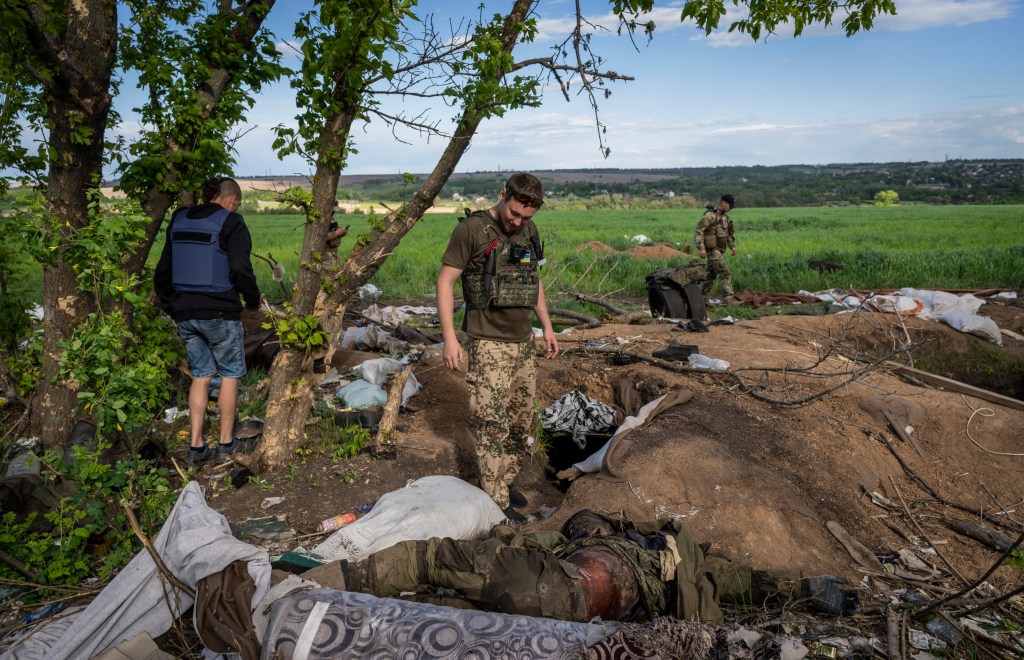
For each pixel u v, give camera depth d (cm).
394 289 1234
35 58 370
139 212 382
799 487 377
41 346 423
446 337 334
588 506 353
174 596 257
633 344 648
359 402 486
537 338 694
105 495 311
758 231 3631
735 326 747
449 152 375
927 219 4784
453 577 258
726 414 458
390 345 689
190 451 405
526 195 315
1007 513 381
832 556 329
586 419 469
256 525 334
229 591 243
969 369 730
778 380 530
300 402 393
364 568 265
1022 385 708
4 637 259
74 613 267
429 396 507
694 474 368
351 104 353
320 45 337
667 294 844
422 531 304
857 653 257
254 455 389
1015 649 260
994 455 439
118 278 362
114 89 457
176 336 504
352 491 374
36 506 342
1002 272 1345
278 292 1027
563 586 252
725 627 231
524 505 391
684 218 6100
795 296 1095
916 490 404
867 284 1296
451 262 333
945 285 1270
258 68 464
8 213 390
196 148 452
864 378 542
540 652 216
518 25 375
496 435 351
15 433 435
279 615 229
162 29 464
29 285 940
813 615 280
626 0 395
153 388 345
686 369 550
